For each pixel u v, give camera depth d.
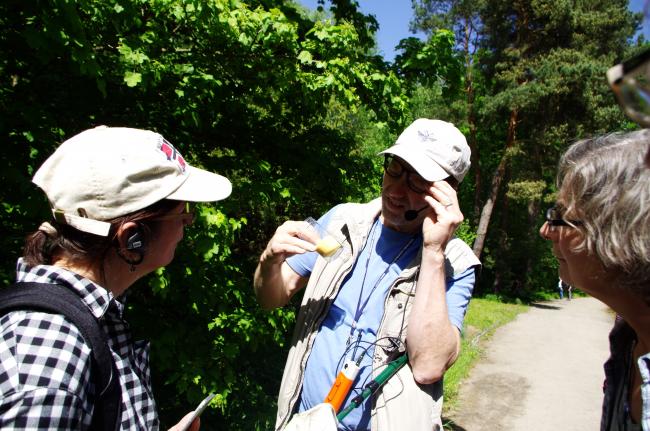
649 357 1.00
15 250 3.04
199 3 2.93
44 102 3.08
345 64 3.82
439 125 1.96
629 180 1.02
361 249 2.05
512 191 20.80
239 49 3.58
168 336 3.50
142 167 1.19
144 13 3.28
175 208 1.30
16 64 2.94
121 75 3.07
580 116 19.50
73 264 1.19
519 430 6.01
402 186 1.95
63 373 0.98
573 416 6.53
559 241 1.22
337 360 1.87
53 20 2.32
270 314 4.10
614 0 19.00
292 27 3.41
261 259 2.06
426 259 1.77
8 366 0.95
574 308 20.70
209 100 3.80
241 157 4.13
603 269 1.09
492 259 24.47
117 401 1.11
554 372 8.76
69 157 1.17
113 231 1.19
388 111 4.67
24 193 2.71
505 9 19.81
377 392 1.73
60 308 1.05
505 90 19.61
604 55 18.75
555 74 18.31
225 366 3.92
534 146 19.97
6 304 1.04
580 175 1.11
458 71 4.97
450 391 7.24
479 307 17.80
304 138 4.82
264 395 4.90
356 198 4.97
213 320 3.76
